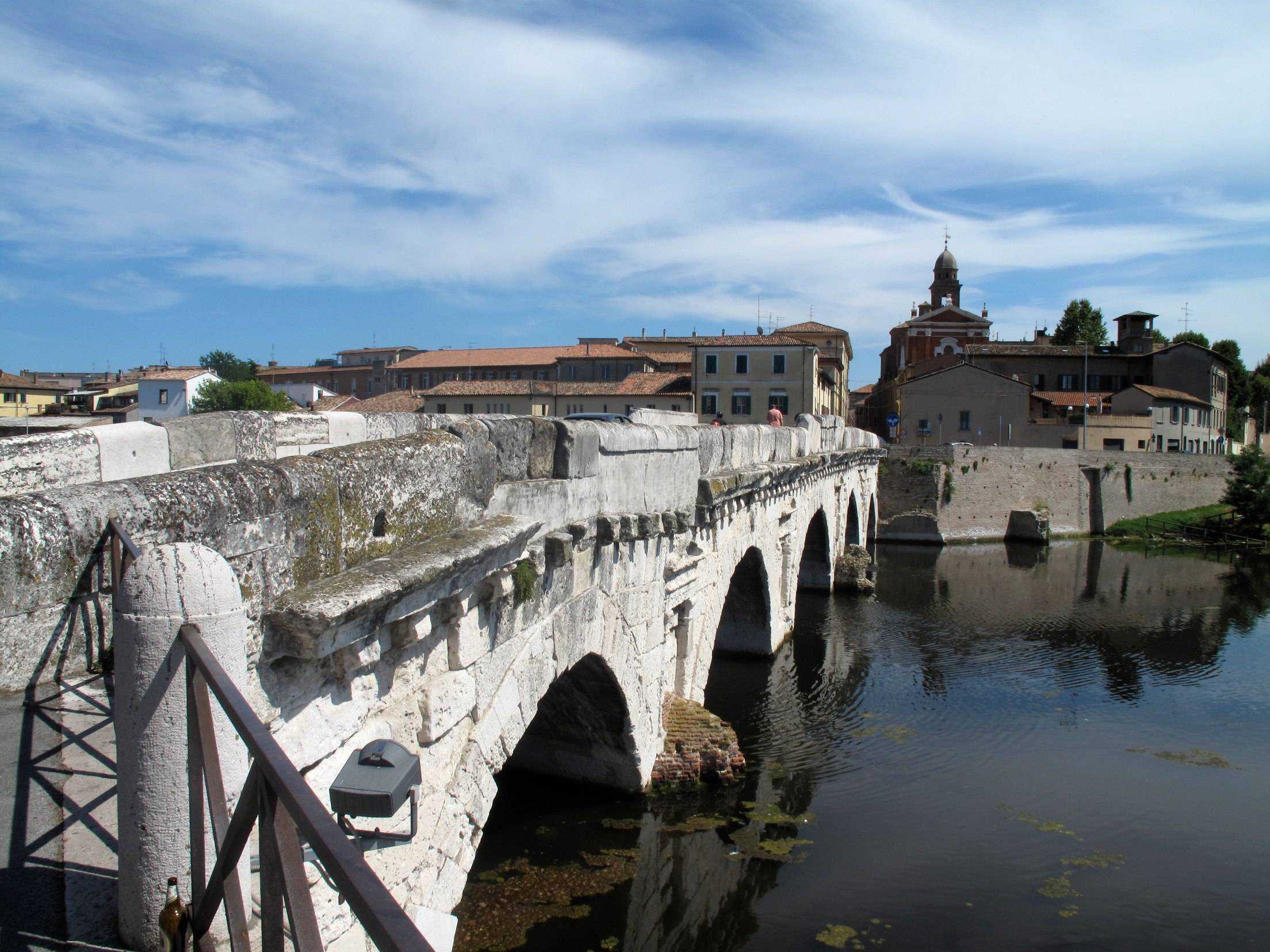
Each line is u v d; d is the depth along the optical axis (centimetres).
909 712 2466
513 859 1477
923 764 2088
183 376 5816
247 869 440
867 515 5028
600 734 1558
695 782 1669
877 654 3081
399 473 690
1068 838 1748
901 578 4697
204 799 401
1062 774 2067
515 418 971
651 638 1486
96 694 481
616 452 1219
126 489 491
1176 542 6072
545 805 1639
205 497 508
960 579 4669
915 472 6184
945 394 7181
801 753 2128
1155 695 2694
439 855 771
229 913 354
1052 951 1375
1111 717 2473
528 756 1688
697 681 1794
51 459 788
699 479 1638
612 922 1339
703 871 1555
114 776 469
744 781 1917
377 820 665
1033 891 1549
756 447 2195
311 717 591
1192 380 7981
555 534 990
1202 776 2075
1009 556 5516
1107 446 7119
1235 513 6391
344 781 509
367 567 627
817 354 6419
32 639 464
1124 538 6272
